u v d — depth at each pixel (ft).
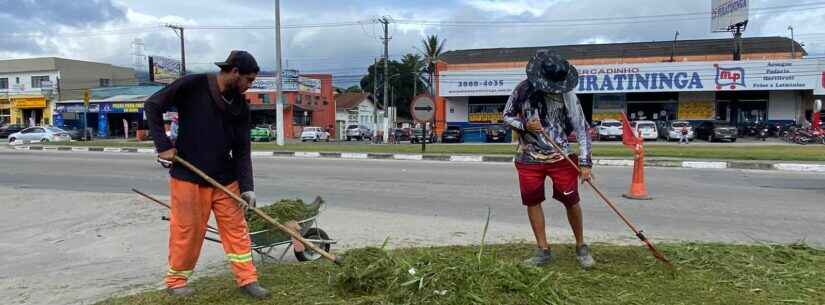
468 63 168.66
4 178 45.98
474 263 13.34
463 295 12.07
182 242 13.65
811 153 59.31
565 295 12.84
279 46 93.71
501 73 139.33
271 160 61.77
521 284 12.66
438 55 199.72
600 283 14.26
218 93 13.29
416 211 28.30
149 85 203.51
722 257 16.35
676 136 119.44
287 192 35.94
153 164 56.95
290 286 14.43
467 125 147.43
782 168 48.80
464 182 39.40
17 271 18.42
